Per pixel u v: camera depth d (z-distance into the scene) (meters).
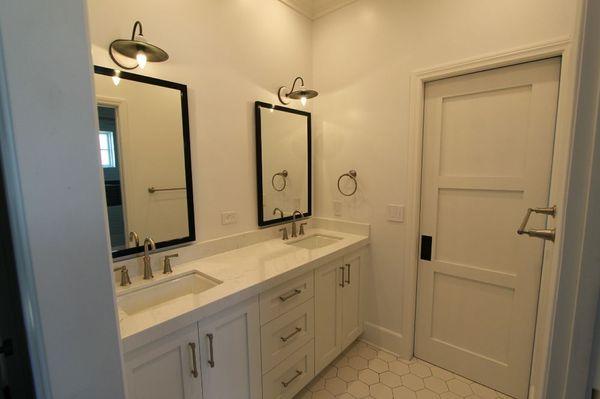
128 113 1.47
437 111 1.97
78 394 0.50
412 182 2.05
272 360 1.57
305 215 2.53
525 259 1.74
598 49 0.41
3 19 0.40
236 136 1.98
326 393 1.89
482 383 1.95
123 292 1.37
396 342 2.25
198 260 1.79
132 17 1.46
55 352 0.47
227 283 1.44
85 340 0.50
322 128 2.51
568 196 0.45
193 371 1.22
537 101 1.63
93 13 1.35
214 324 1.28
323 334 1.93
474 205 1.90
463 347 2.02
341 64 2.35
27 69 0.42
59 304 0.47
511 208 1.77
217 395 1.32
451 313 2.06
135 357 1.04
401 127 2.08
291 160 2.37
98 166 0.50
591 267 0.43
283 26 2.25
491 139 1.80
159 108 1.58
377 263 2.30
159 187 1.61
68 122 0.46
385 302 2.28
